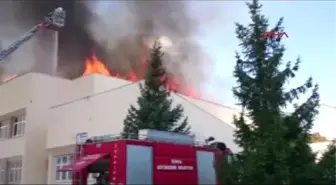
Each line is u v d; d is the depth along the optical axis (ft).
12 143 74.74
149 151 36.52
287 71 44.19
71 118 66.39
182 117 61.46
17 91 77.00
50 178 68.64
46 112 74.38
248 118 43.34
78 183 35.37
